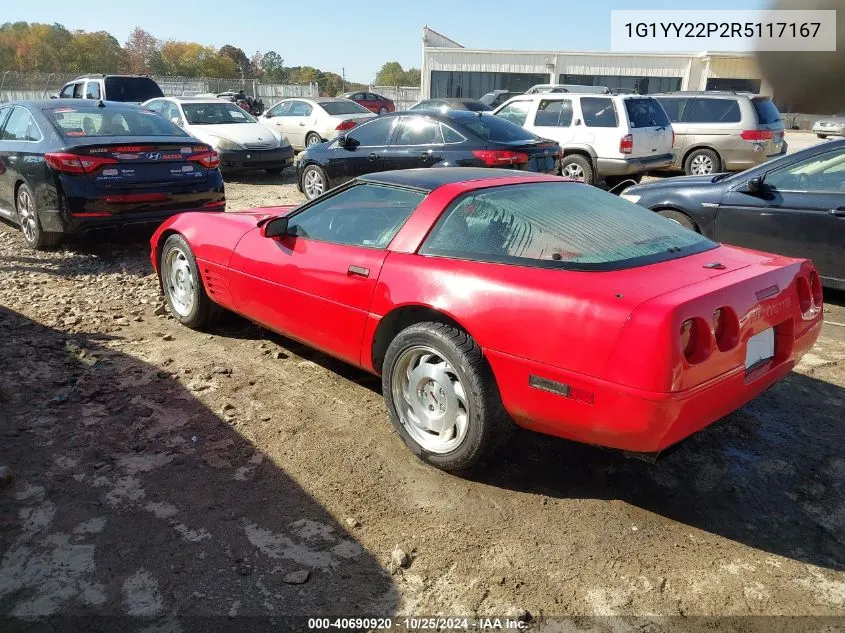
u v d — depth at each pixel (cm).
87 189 652
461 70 3259
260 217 475
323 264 372
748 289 279
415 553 266
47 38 7181
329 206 394
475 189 342
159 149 689
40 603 235
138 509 288
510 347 284
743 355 276
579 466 331
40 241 718
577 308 266
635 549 270
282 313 406
